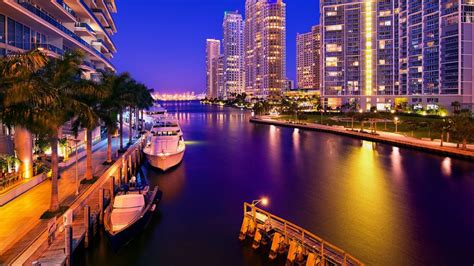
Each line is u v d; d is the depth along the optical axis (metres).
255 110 176.62
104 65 93.75
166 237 27.28
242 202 36.12
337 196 38.28
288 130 114.06
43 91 23.41
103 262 23.50
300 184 43.50
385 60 195.25
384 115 115.69
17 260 19.30
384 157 62.72
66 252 20.34
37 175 34.62
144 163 54.12
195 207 34.44
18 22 44.03
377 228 29.16
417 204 35.66
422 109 152.75
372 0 194.62
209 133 104.50
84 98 33.66
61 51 52.56
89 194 31.36
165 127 65.31
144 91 85.88
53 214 25.66
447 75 155.50
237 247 25.56
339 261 20.22
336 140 87.31
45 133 25.12
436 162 57.38
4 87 22.23
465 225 29.98
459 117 66.94
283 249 23.73
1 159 31.44
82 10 67.00
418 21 171.12
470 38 150.12
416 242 26.61
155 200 31.75
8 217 25.25
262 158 61.94
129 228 25.05
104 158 49.34
